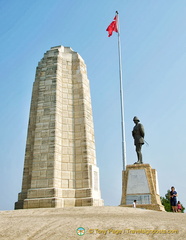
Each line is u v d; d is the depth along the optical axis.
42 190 23.27
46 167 24.03
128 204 24.06
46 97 26.50
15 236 11.09
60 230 11.25
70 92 27.36
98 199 24.09
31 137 26.09
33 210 18.16
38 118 25.89
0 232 11.69
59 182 23.91
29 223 12.78
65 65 28.33
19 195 24.42
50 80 27.12
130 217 13.87
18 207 23.97
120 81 36.19
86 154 24.97
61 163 24.64
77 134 25.84
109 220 12.59
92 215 15.12
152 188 24.33
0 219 14.47
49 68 27.78
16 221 13.45
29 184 24.48
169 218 13.56
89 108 27.64
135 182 24.75
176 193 22.05
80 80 27.66
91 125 27.14
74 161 25.03
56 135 24.95
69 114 26.47
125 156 31.88
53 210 17.88
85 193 23.67
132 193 24.42
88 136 25.91
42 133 25.23
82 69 28.58
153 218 13.47
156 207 23.16
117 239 9.93
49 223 12.60
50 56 28.53
